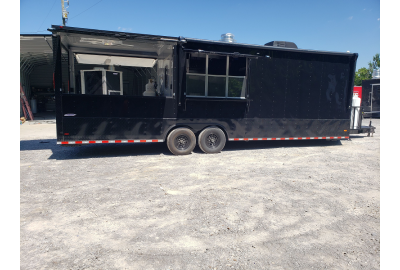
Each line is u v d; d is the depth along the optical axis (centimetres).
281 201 442
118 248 297
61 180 544
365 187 519
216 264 270
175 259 277
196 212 394
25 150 868
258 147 939
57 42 664
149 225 352
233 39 913
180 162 706
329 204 433
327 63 903
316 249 302
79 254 284
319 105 908
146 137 754
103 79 754
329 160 745
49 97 2652
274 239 322
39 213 386
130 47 791
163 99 758
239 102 822
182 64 756
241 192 481
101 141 716
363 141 1082
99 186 508
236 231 339
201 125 803
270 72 843
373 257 287
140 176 576
